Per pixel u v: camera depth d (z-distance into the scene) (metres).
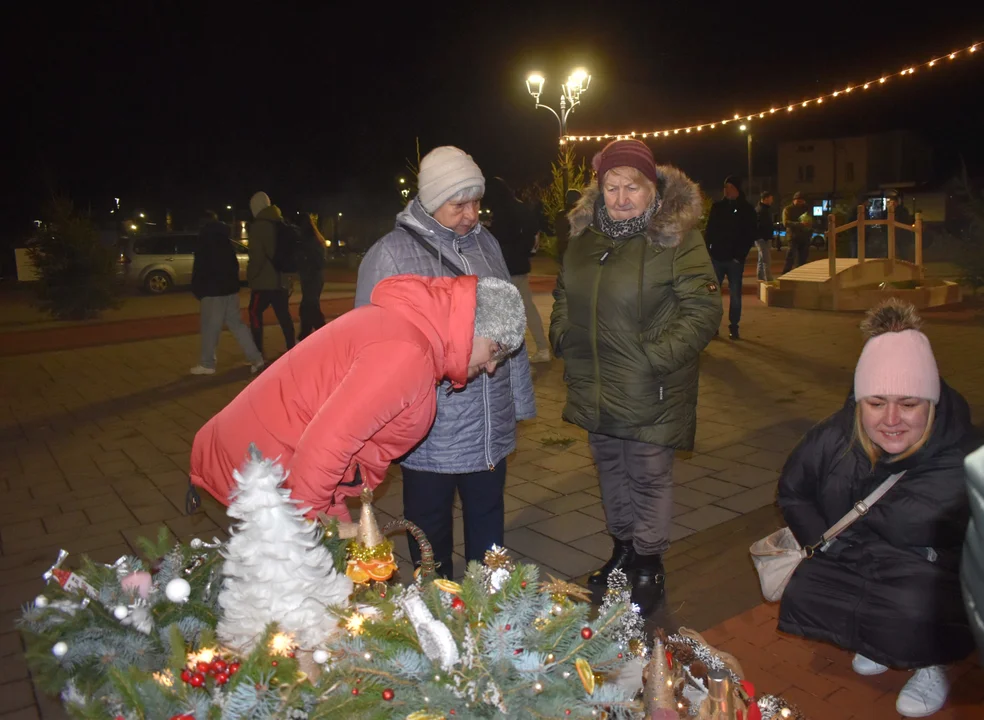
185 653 1.69
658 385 3.28
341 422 2.13
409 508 3.04
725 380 7.42
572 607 1.75
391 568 2.01
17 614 3.50
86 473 5.41
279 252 8.42
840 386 7.06
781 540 3.06
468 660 1.63
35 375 9.07
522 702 1.58
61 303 14.68
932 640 2.62
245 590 1.77
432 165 2.95
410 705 1.56
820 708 2.75
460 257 3.01
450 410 2.90
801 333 9.80
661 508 3.41
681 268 3.20
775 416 6.20
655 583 3.48
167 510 4.70
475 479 3.07
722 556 3.89
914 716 2.67
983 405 6.22
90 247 14.96
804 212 16.52
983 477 0.91
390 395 2.17
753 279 18.00
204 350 8.58
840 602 2.77
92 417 6.97
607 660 1.70
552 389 7.33
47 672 1.79
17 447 6.11
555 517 4.42
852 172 53.47
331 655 1.68
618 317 3.26
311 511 2.13
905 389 2.55
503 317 2.35
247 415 2.35
